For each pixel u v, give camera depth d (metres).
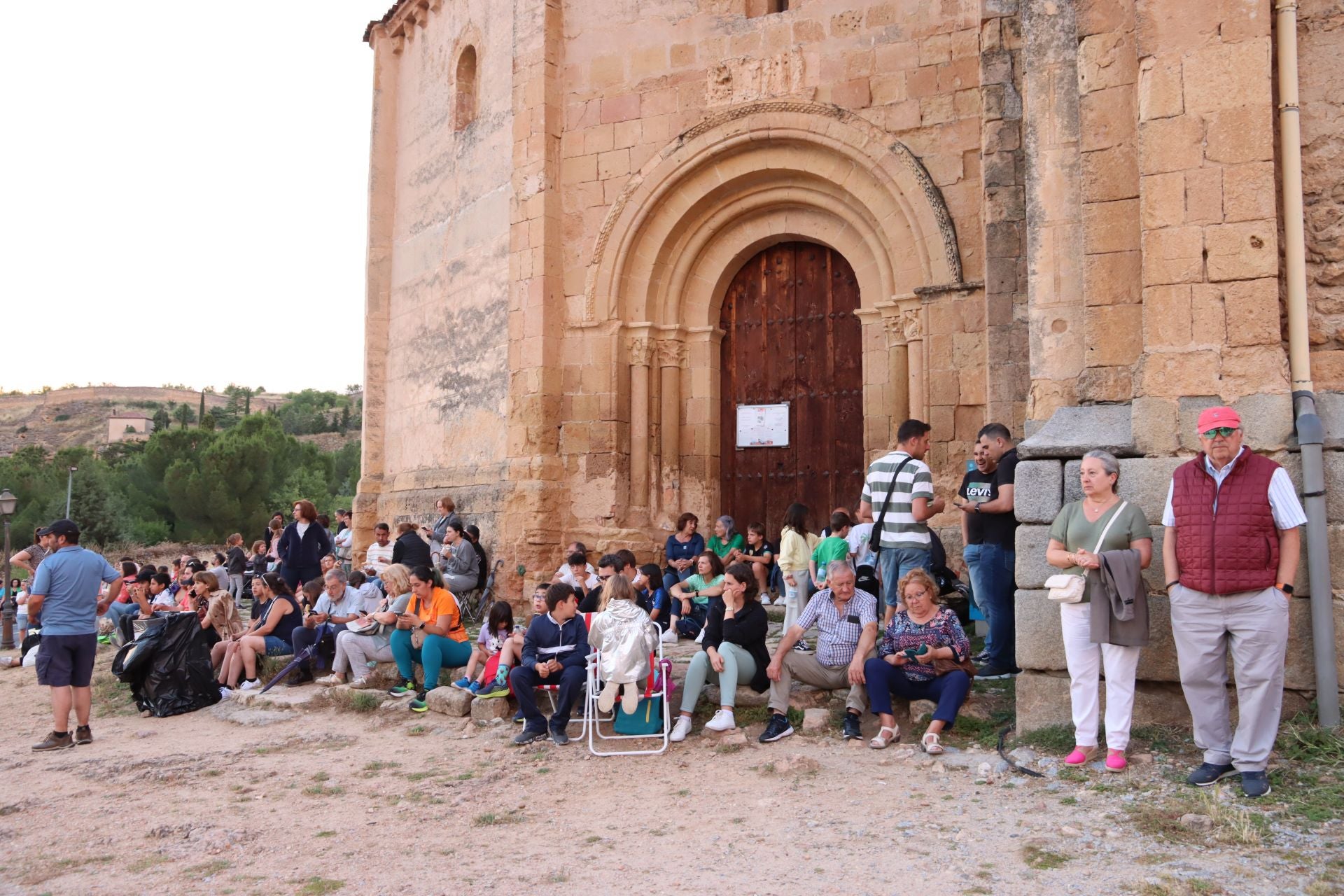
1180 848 4.76
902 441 8.63
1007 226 9.80
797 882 4.73
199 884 5.25
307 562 13.55
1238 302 6.26
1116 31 7.08
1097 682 6.05
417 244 17.72
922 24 12.24
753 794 6.23
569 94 14.37
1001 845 4.99
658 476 13.97
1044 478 6.75
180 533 45.03
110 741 9.34
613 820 5.96
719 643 7.96
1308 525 5.88
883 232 12.41
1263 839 4.76
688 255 13.96
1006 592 8.25
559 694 7.87
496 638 10.06
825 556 10.11
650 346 13.94
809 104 12.70
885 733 7.04
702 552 12.33
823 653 7.75
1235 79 6.37
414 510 16.66
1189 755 5.93
